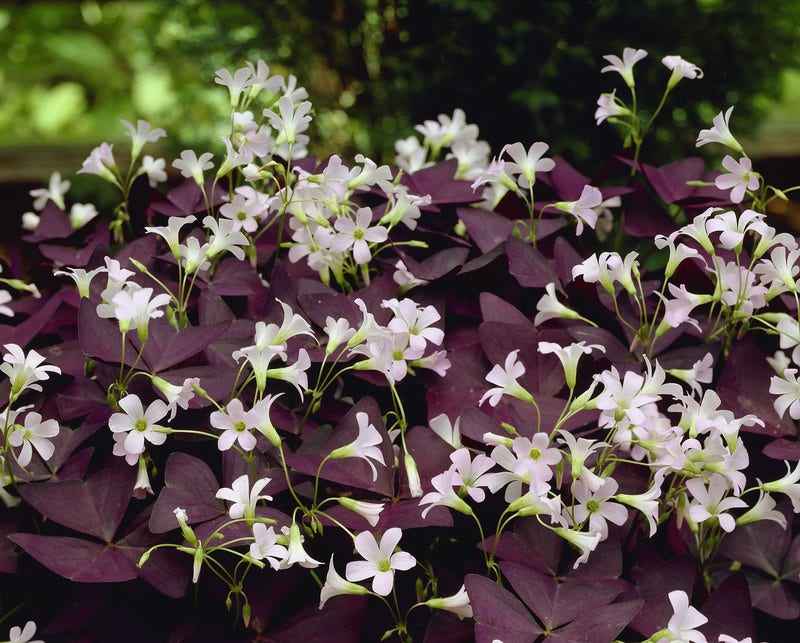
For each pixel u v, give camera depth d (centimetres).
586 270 55
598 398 50
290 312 52
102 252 58
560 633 48
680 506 54
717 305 60
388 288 57
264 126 62
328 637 50
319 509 54
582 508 49
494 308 57
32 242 69
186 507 51
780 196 59
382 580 47
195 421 54
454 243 62
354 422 52
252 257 62
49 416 56
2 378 59
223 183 65
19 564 54
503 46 97
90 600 53
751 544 55
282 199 58
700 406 52
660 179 65
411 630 53
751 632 51
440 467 53
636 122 66
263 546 48
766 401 56
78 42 212
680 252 54
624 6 98
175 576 50
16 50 215
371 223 62
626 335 58
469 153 69
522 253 58
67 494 52
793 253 54
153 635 52
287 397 56
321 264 59
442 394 56
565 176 66
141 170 66
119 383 53
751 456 56
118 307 51
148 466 54
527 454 49
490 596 49
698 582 53
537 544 51
